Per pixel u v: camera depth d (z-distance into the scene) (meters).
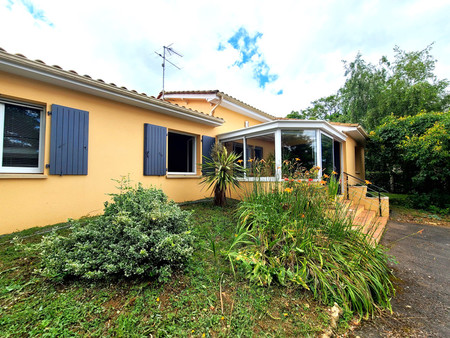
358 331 1.96
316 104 27.03
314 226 3.06
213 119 6.74
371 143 9.59
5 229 3.32
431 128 7.04
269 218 3.26
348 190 7.46
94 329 1.62
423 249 4.13
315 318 1.94
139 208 2.67
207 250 3.01
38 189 3.65
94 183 4.39
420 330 1.98
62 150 3.88
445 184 7.84
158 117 5.68
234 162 5.68
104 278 2.20
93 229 2.52
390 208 7.90
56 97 3.88
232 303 2.03
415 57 13.77
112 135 4.71
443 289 2.72
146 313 1.82
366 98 13.47
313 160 5.74
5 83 3.35
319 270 2.42
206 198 6.88
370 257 2.78
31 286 2.07
